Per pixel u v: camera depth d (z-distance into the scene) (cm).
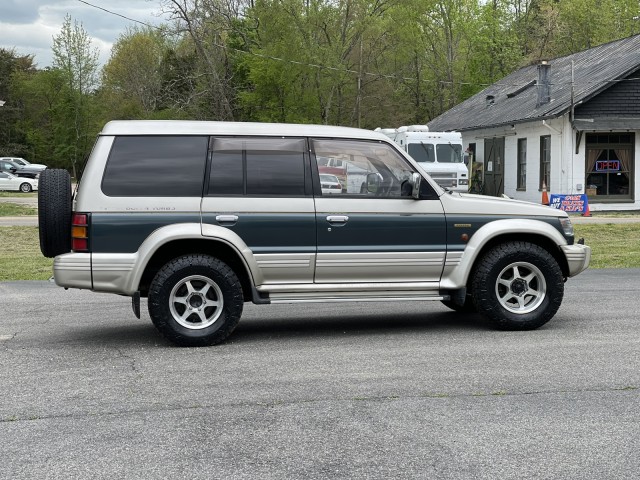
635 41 3128
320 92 4747
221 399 568
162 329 744
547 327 834
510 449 460
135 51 7156
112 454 458
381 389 589
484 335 798
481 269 806
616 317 888
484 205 814
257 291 768
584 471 426
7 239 1941
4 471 432
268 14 4500
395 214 789
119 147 753
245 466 438
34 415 534
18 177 4384
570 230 838
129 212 741
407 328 848
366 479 417
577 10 5244
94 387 605
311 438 482
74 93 6581
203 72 5016
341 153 789
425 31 5397
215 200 756
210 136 768
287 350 734
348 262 780
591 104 2805
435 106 5669
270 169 773
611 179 2842
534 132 3067
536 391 580
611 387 589
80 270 734
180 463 443
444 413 529
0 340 794
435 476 420
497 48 5472
